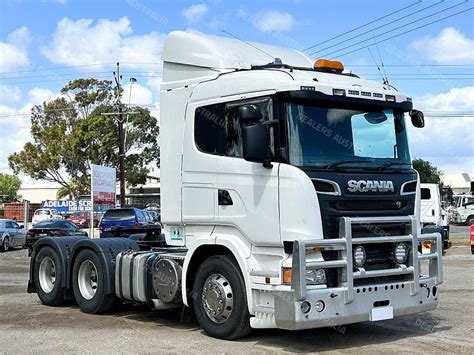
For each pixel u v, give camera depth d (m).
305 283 6.62
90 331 8.41
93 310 9.69
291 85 7.07
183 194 8.28
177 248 9.09
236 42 8.77
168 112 8.70
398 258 7.46
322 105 7.32
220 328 7.68
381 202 7.41
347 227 6.91
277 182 7.05
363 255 7.11
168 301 8.38
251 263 7.35
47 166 55.69
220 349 7.24
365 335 8.07
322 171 7.02
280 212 7.00
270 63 8.21
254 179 7.31
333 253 6.98
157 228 10.59
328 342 7.65
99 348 7.38
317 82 7.25
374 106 7.73
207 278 7.89
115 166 52.72
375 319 7.14
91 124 52.09
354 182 7.16
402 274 7.48
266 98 7.28
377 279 7.34
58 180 57.34
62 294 10.40
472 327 8.62
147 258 8.96
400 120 8.03
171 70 8.75
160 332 8.31
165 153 8.65
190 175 8.20
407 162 7.92
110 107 53.25
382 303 7.26
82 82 53.56
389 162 7.68
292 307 6.64
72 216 50.53
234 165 7.56
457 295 11.67
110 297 9.59
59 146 54.38
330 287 6.92
